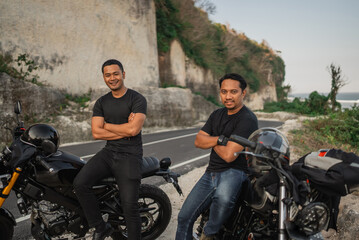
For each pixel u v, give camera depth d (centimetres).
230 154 240
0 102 1002
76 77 1584
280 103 4331
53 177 274
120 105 288
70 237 339
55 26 1468
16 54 1259
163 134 1318
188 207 262
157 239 347
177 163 713
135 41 2073
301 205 197
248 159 226
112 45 1869
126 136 279
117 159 279
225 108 273
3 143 893
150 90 1653
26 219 394
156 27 2573
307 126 1287
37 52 1361
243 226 241
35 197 275
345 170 189
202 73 3269
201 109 2755
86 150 866
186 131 1474
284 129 1222
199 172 625
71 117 1216
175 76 2769
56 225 281
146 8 2198
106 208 303
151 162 323
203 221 274
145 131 1445
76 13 1600
